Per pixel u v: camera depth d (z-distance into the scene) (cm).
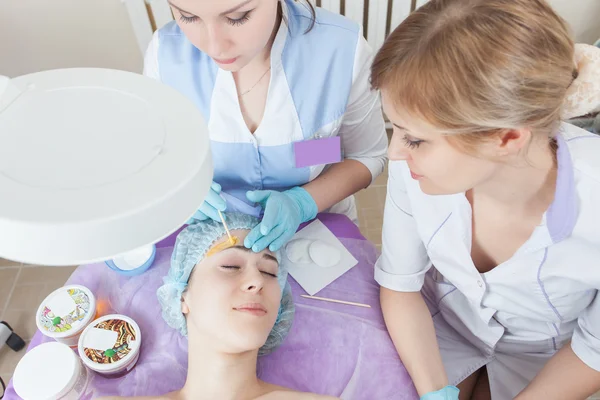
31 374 88
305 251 115
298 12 103
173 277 100
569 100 68
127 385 96
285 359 101
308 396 92
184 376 98
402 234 99
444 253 94
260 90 104
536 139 70
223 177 116
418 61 60
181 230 111
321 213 124
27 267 186
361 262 114
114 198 44
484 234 90
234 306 93
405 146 71
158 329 103
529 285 89
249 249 99
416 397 97
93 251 44
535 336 104
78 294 104
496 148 65
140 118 51
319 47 103
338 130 118
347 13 186
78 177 46
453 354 112
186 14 72
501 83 57
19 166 46
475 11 58
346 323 105
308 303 107
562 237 78
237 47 78
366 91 113
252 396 93
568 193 75
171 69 106
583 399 94
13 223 42
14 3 174
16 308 176
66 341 100
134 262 111
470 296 97
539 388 93
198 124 51
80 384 91
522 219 83
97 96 53
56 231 42
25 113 51
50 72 56
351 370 99
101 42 191
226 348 91
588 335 90
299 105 106
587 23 200
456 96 58
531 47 57
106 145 49
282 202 106
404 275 102
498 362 111
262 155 112
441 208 88
